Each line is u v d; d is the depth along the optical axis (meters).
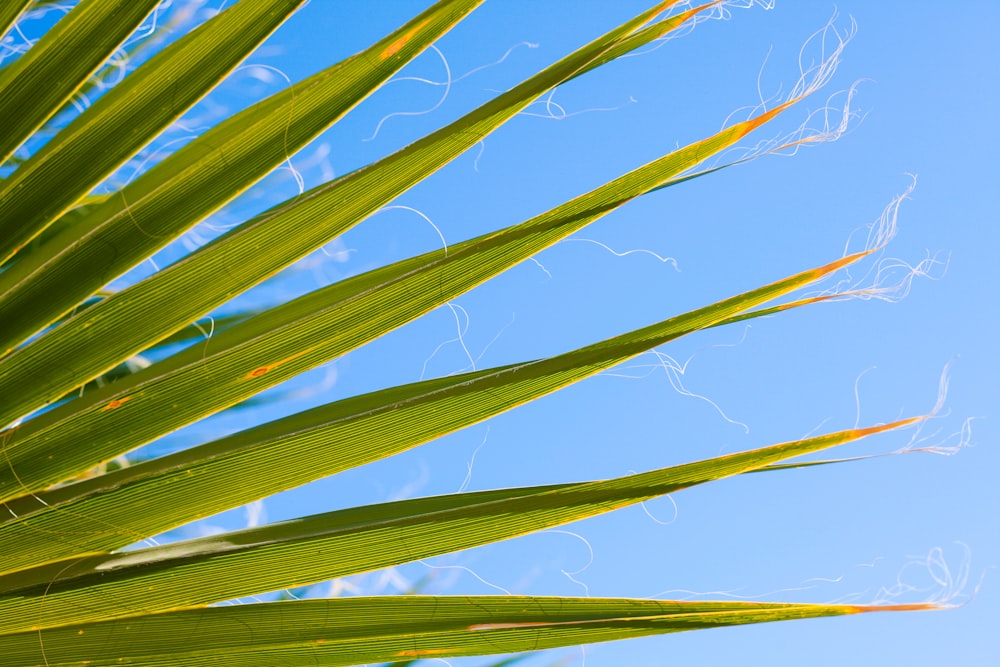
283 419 0.97
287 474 0.96
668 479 0.92
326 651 0.95
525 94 0.91
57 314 0.96
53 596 0.94
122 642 0.95
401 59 0.93
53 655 0.95
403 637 0.95
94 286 0.96
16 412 0.96
